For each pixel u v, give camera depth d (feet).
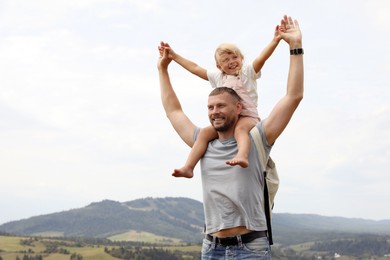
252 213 13.43
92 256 513.04
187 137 15.16
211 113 13.87
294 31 14.10
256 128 13.82
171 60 16.93
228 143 13.91
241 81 16.28
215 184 13.69
